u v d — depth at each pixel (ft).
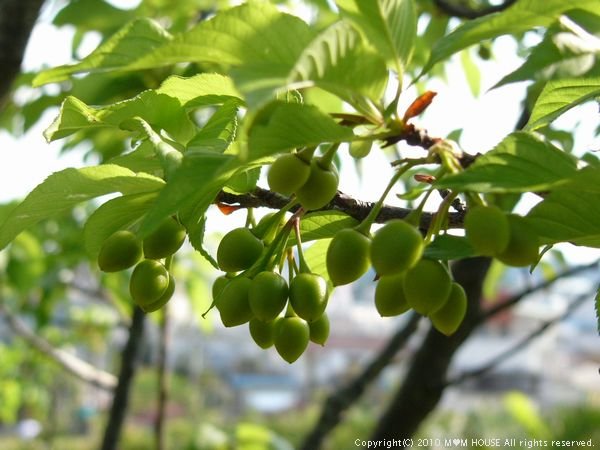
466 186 0.65
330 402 2.21
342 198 0.85
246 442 2.62
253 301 0.78
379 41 0.72
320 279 0.80
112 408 2.19
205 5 2.14
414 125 0.75
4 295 2.92
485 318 1.91
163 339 2.41
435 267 0.72
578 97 0.86
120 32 0.82
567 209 0.72
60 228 2.69
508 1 1.51
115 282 2.54
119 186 0.79
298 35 0.65
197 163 0.68
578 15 0.72
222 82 0.84
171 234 0.81
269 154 0.67
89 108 0.83
